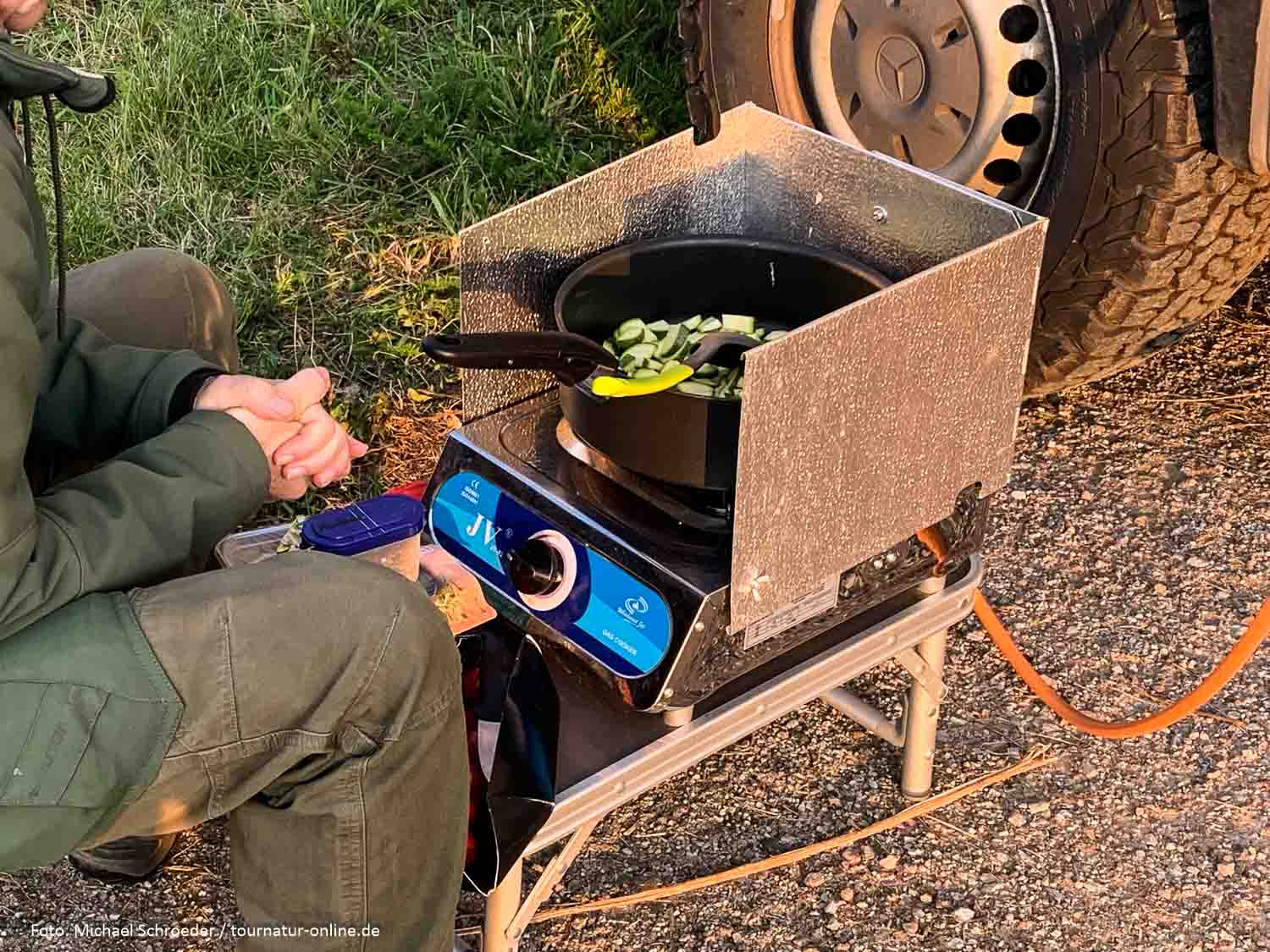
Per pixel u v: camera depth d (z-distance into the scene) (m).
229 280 2.89
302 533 1.51
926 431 1.59
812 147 1.79
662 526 1.58
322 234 3.04
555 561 1.60
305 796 1.33
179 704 1.24
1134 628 2.29
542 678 1.57
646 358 1.61
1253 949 1.78
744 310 1.82
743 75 2.66
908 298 1.47
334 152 3.24
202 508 1.34
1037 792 2.01
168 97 3.32
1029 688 2.19
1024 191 2.44
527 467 1.68
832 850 1.92
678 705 1.52
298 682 1.28
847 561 1.59
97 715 1.21
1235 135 2.04
